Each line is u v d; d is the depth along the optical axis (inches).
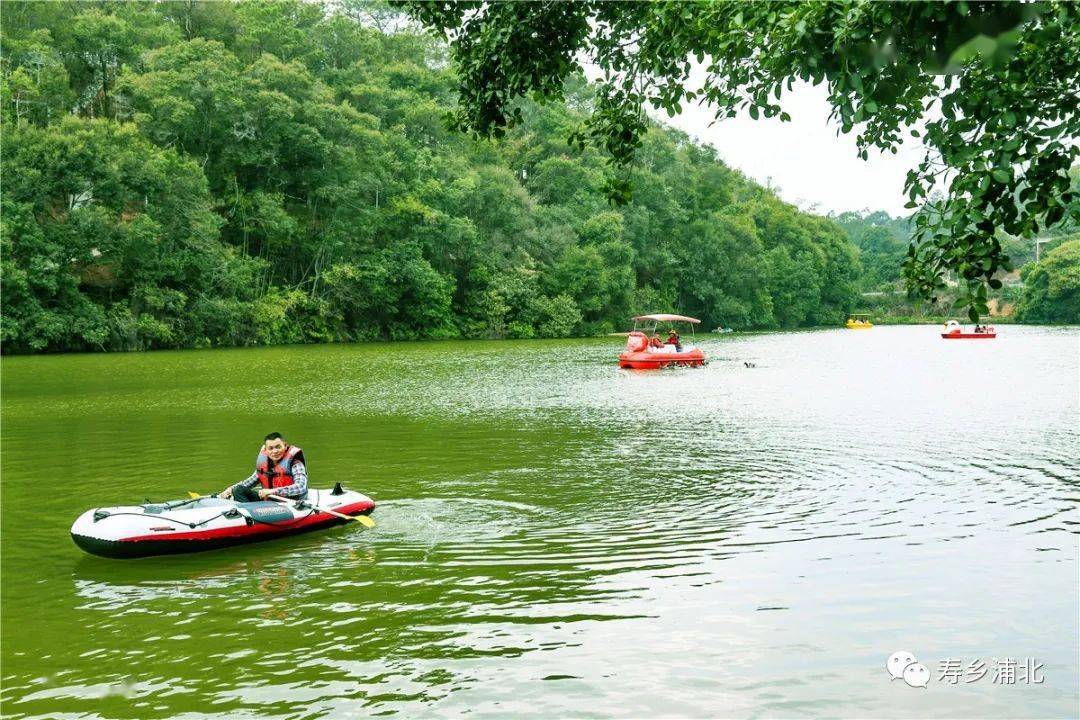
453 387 958.4
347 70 2372.0
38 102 1761.8
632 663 227.0
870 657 229.3
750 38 239.8
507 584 290.8
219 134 1956.2
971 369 1221.1
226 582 297.9
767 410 747.4
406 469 485.4
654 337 1347.2
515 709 203.2
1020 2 105.1
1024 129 176.6
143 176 1670.8
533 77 313.9
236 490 361.1
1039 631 244.8
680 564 309.6
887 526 358.3
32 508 405.7
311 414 721.6
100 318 1627.7
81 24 1918.1
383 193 2223.2
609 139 317.1
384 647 239.6
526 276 2490.2
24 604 277.4
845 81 184.1
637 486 440.1
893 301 4621.1
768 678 217.6
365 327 2246.6
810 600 271.0
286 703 207.6
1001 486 434.0
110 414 724.0
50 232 1582.2
